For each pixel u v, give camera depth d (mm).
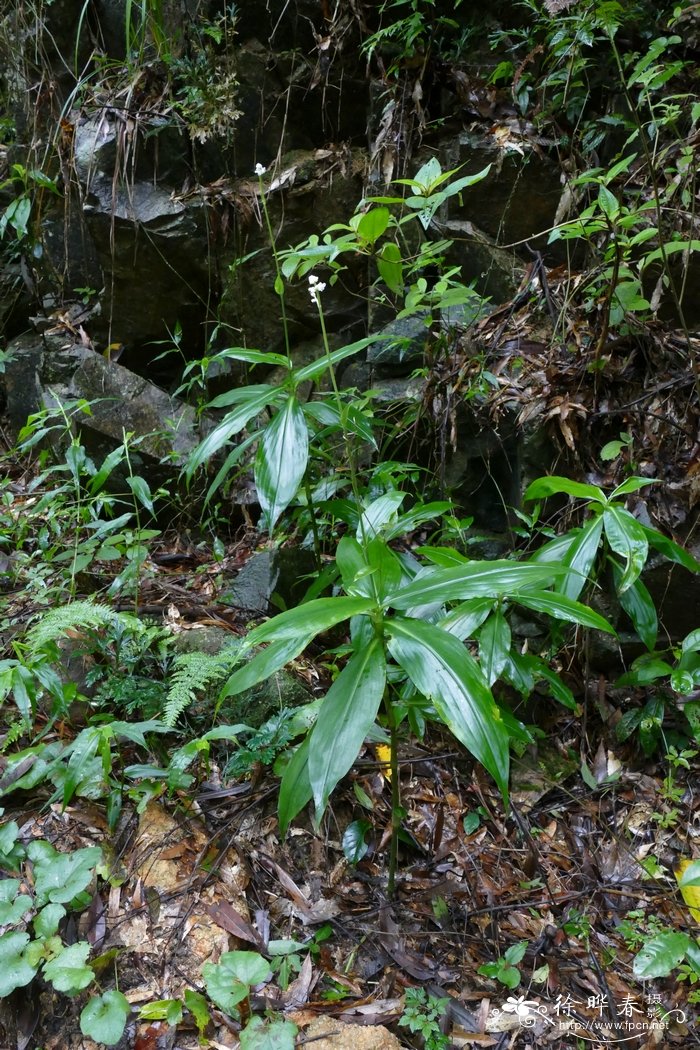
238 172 3828
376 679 1727
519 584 1729
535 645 3125
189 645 2797
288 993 2020
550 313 3195
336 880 2348
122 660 2680
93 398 3717
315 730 1690
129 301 3926
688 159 3098
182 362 4062
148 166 3805
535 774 2828
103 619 2395
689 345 2961
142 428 3695
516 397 3123
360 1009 2010
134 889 2166
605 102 3582
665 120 2941
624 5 3416
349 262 3781
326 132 3832
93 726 2385
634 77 2775
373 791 2609
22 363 4219
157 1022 1916
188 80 3738
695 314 3312
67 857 2047
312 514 2904
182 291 3896
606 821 2729
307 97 3754
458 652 1677
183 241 3771
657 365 3090
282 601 3051
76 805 2314
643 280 3285
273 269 3807
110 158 3756
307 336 3922
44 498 3021
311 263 2447
